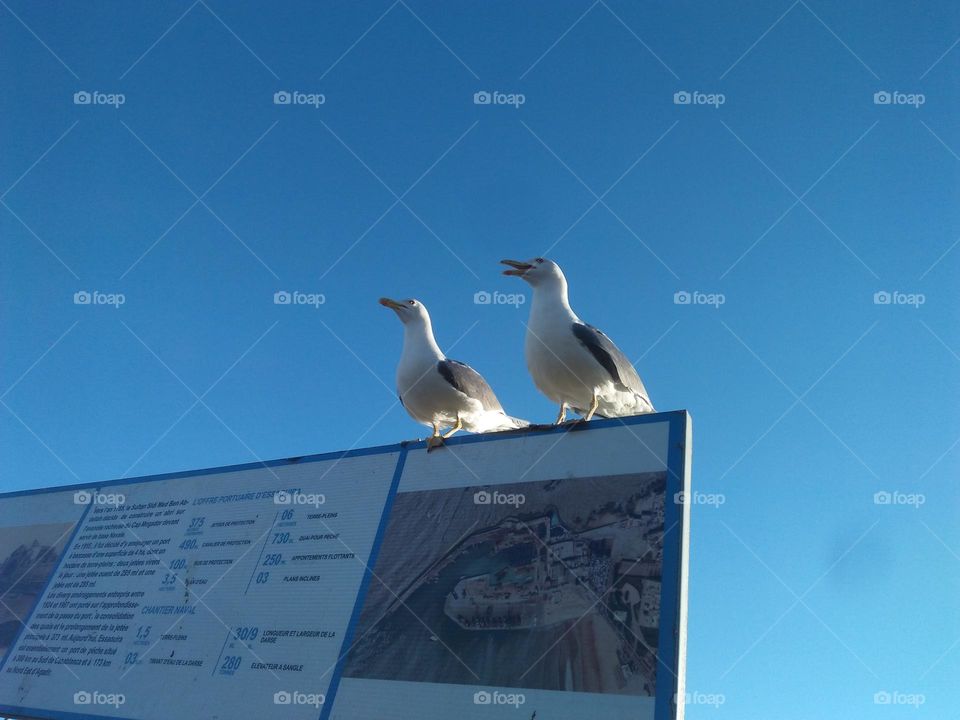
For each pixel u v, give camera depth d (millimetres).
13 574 2207
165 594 1860
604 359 1745
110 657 1814
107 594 1968
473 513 1566
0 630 2066
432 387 1901
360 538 1674
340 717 1421
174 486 2111
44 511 2342
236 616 1699
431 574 1526
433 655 1415
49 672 1880
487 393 1962
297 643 1575
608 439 1501
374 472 1772
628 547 1359
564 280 1874
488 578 1460
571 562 1397
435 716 1343
